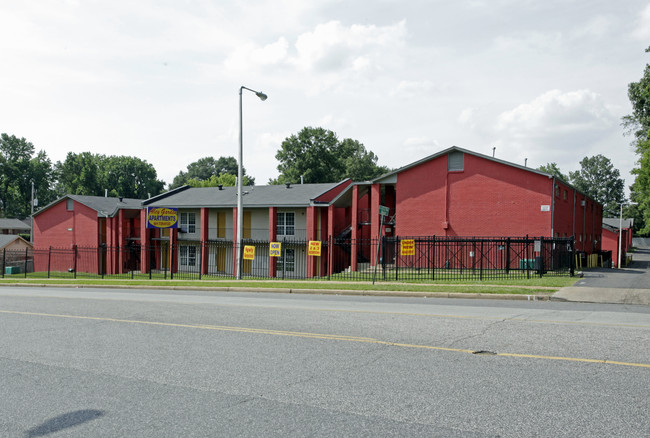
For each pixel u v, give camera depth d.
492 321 9.57
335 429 4.41
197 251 39.31
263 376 6.10
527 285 16.83
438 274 23.58
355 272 27.38
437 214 29.91
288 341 8.06
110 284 23.62
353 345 7.66
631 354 6.77
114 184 94.31
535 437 4.18
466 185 29.25
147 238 39.34
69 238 44.91
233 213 36.12
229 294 17.86
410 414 4.73
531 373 5.95
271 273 33.97
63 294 18.34
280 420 4.66
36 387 5.88
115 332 9.22
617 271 27.50
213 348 7.68
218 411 4.95
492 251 28.36
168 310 12.20
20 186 88.19
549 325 9.04
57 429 4.58
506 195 28.20
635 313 10.70
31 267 48.78
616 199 114.81
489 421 4.52
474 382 5.65
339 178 72.56
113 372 6.45
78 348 7.91
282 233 36.09
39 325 10.19
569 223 33.00
